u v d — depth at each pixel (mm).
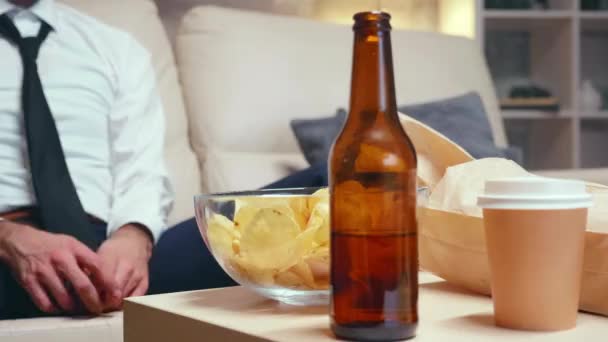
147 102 1867
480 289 839
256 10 2686
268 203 749
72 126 1732
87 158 1735
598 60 3887
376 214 606
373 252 604
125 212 1634
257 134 2168
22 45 1673
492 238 673
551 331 661
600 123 3850
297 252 721
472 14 3102
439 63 2553
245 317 717
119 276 1412
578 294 678
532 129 3746
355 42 633
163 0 2502
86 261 1284
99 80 1794
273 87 2223
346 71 2361
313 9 2811
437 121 2205
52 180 1537
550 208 645
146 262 1541
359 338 607
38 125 1569
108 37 1866
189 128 2182
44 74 1730
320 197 752
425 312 748
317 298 763
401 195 609
